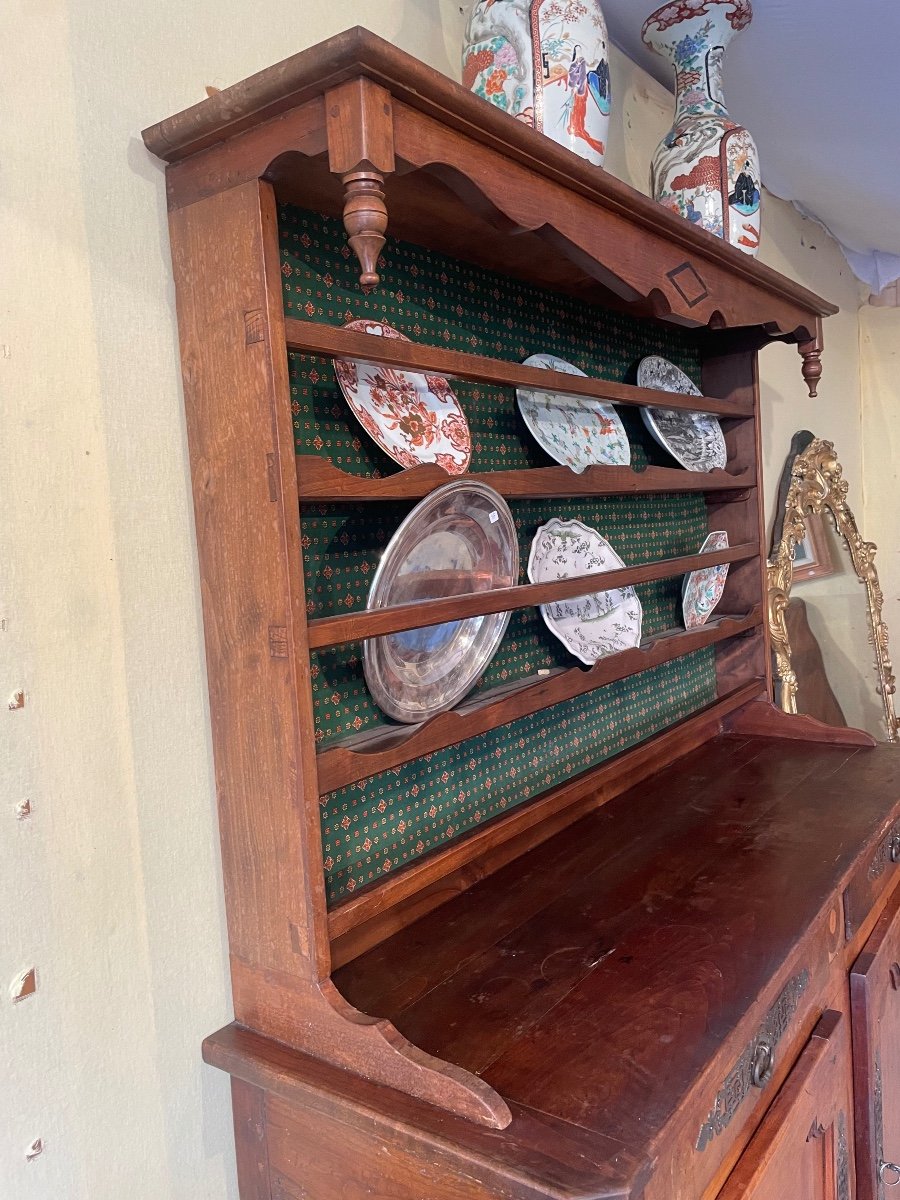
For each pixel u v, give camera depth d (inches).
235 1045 30.2
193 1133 31.4
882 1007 45.8
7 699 25.8
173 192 29.2
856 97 57.2
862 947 45.2
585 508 49.4
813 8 46.6
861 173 72.4
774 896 36.9
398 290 37.1
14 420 25.9
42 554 26.6
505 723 36.5
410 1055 26.5
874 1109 44.1
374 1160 27.4
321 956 28.8
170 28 30.3
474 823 40.9
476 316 41.1
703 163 48.5
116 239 28.4
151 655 29.6
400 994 31.2
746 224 49.0
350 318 34.9
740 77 55.5
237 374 28.0
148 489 29.4
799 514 82.5
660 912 36.1
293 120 26.0
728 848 42.1
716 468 55.9
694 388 57.0
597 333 49.9
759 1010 29.5
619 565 48.5
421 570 36.1
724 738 60.9
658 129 63.7
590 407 48.4
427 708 36.6
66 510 27.2
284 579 27.5
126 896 29.1
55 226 26.8
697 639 51.5
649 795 49.9
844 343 100.1
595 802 48.4
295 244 32.8
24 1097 26.5
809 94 57.2
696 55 49.9
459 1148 23.8
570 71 36.1
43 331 26.5
